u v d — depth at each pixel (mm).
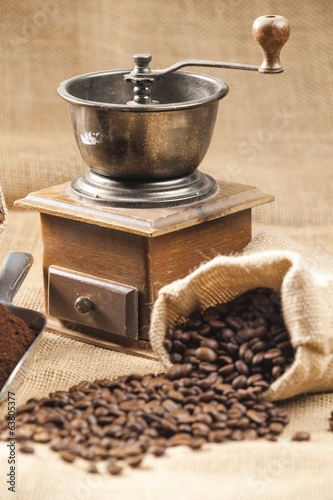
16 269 937
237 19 1206
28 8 1221
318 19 1196
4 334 868
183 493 754
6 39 1228
